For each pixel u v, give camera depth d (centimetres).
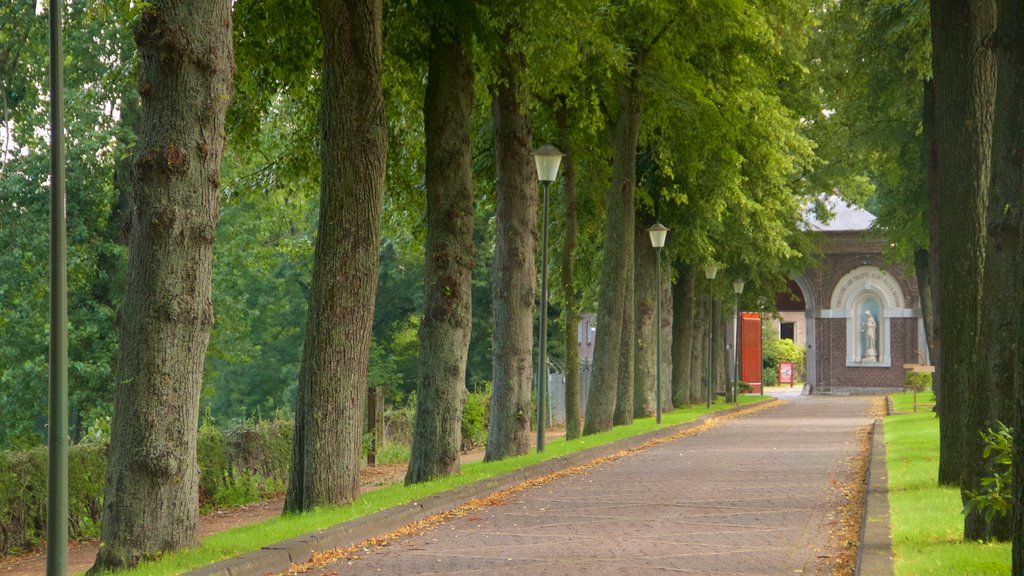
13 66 3080
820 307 7169
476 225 5950
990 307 1083
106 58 3091
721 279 4497
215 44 1084
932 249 2866
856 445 2495
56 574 869
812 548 1107
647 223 3638
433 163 1822
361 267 1484
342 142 1471
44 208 3128
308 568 1043
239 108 1986
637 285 3644
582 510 1439
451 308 1838
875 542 1025
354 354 1490
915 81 2786
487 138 2919
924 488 1444
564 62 1902
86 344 3331
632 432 2811
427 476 1830
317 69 1977
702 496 1566
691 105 2647
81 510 1630
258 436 2134
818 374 7162
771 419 3819
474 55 1948
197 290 1084
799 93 3591
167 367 1072
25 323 3156
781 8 2652
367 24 1465
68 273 3209
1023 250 575
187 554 1045
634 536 1206
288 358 5919
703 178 3222
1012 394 1072
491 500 1561
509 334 2211
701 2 2484
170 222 1066
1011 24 1002
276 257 4106
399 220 2819
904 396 5825
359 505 1425
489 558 1077
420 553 1116
